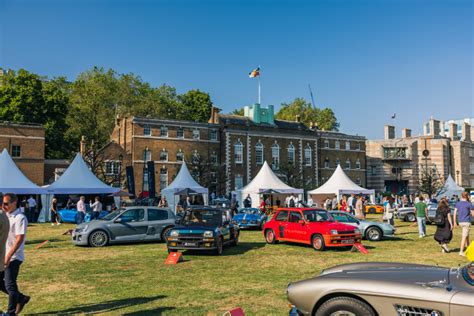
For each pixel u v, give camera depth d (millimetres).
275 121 66000
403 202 42750
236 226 17469
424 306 4945
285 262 13180
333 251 15805
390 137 80312
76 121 65938
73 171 32000
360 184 71125
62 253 15375
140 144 52656
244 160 59438
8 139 46375
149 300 8422
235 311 5871
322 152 67750
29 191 28422
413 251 15719
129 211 18219
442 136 80062
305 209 17625
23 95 53562
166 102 76062
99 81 71438
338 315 5375
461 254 14469
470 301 4719
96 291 9219
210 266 12430
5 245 6633
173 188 36156
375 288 5258
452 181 49812
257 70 64375
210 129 58344
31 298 8648
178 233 14445
